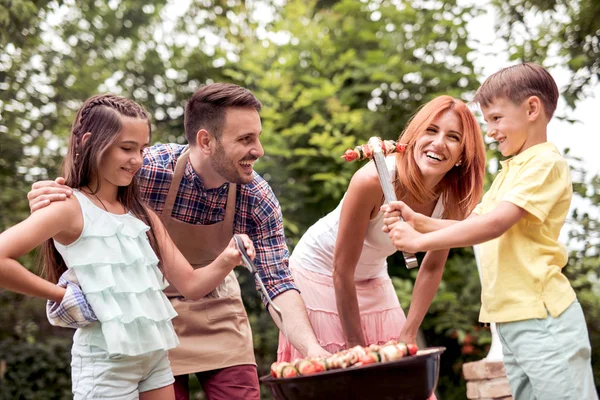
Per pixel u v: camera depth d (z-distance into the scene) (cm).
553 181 214
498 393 323
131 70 578
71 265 195
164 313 206
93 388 196
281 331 243
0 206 520
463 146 232
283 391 174
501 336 221
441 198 247
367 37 570
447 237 206
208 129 232
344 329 255
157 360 208
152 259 209
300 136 549
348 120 550
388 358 174
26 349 528
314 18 613
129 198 215
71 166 206
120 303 198
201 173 240
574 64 486
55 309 195
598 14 489
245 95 232
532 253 215
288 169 541
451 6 573
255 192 249
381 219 245
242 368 252
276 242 252
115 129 201
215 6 624
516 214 209
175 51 587
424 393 172
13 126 523
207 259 251
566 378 205
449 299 510
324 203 543
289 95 543
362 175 236
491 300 220
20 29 490
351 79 591
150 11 574
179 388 245
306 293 264
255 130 232
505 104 222
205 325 248
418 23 579
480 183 239
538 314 210
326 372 165
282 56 563
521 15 526
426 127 229
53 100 539
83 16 557
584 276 498
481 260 226
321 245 265
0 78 516
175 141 587
